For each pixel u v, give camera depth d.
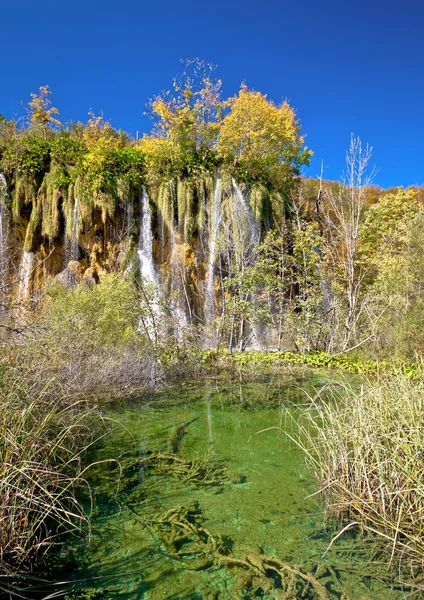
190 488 3.58
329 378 8.57
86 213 13.70
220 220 14.35
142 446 4.55
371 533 2.87
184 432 5.12
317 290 11.98
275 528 2.95
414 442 2.81
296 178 19.70
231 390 7.44
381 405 3.35
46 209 13.76
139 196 15.04
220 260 13.93
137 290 9.20
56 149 14.56
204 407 6.29
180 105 16.80
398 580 2.38
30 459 2.79
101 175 13.87
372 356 9.59
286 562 2.53
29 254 13.73
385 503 2.91
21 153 14.11
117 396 6.45
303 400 6.76
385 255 11.86
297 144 18.50
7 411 2.96
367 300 10.39
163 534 2.81
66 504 3.20
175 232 15.05
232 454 4.42
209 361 9.81
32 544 2.52
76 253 13.93
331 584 2.34
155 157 15.41
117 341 7.69
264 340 13.34
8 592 2.16
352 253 12.02
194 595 2.24
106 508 3.20
